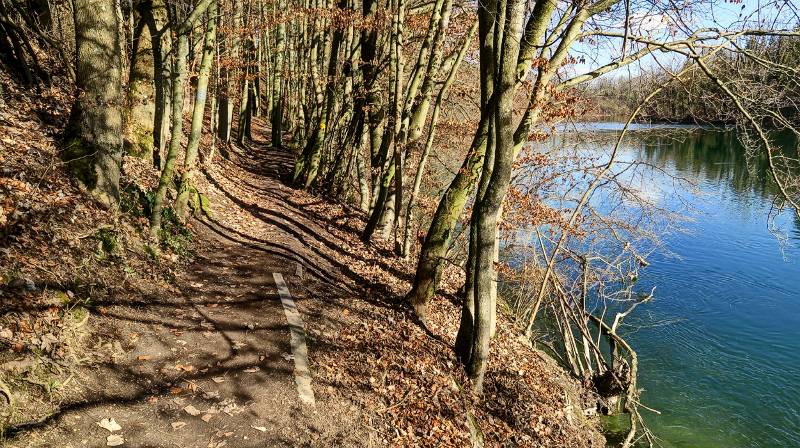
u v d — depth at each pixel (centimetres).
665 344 1291
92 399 529
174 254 909
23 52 1052
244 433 566
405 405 723
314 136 1847
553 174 1167
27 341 532
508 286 1476
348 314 917
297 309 866
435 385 787
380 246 1370
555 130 1035
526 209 1072
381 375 765
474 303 825
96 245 736
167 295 779
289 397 643
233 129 2853
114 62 808
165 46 1182
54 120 968
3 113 873
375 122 1585
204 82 980
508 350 1034
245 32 1567
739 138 972
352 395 698
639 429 977
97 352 590
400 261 1288
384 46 1603
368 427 655
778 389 1111
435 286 1008
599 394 1041
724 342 1305
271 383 656
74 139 798
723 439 958
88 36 778
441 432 703
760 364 1208
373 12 1445
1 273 571
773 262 1850
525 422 842
